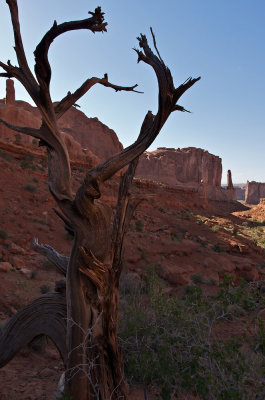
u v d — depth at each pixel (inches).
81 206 150.3
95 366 149.6
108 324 154.9
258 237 1760.6
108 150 4141.2
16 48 158.4
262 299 165.3
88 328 150.3
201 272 860.6
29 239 681.0
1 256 538.0
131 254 820.0
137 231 1093.1
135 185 2084.2
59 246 720.3
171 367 159.2
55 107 171.3
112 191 1497.3
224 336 278.8
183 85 140.1
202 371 152.9
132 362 192.5
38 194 970.1
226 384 140.2
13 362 256.4
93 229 153.6
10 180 984.9
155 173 4849.9
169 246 992.2
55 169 158.1
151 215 1475.1
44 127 159.6
